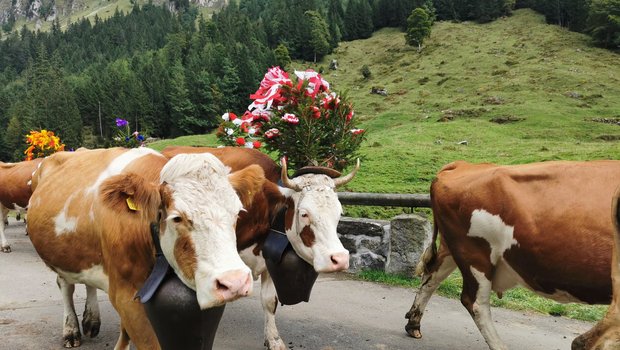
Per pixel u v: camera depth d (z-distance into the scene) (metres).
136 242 3.10
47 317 5.52
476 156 24.12
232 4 162.12
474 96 55.97
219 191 2.77
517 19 97.69
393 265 7.32
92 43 153.00
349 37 114.06
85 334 4.95
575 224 3.75
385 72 79.50
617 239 2.94
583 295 3.83
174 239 2.72
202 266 2.62
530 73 62.03
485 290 4.29
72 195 3.88
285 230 4.27
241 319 5.56
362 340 4.98
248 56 93.31
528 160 21.62
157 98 84.31
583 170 3.93
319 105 5.23
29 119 80.88
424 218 7.30
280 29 112.00
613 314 2.96
